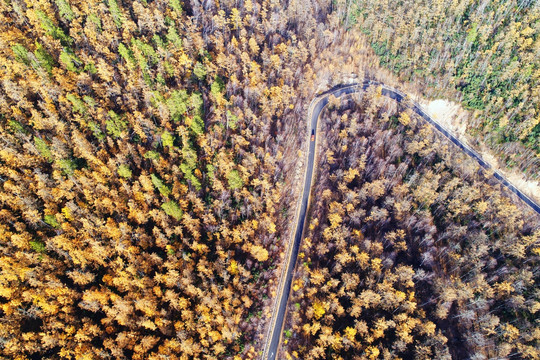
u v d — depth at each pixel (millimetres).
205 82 130375
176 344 80312
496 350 95562
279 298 102688
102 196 96188
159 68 121562
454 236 113875
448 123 145375
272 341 95625
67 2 128750
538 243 112062
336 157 129250
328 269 103875
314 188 124562
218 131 115438
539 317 100438
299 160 130000
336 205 111000
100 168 97875
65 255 86000
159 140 109625
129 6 139500
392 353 87688
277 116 133500
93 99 107250
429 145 132875
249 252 101875
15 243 83125
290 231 114812
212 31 144500
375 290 97125
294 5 156125
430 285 104062
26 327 79188
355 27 165875
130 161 104625
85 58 116062
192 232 97062
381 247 103000
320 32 157875
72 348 77250
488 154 138000
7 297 78375
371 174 122188
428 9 156875
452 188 120812
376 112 141500
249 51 143000
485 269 109188
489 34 151000
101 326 83250
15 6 122062
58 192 92250
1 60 108875
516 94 135875
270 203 109125
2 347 74125
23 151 99562
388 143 131625
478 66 146000
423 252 110312
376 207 111062
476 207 118438
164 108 109312
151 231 97688
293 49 142875
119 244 85500
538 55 138625
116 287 88250
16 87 104688
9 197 89500
